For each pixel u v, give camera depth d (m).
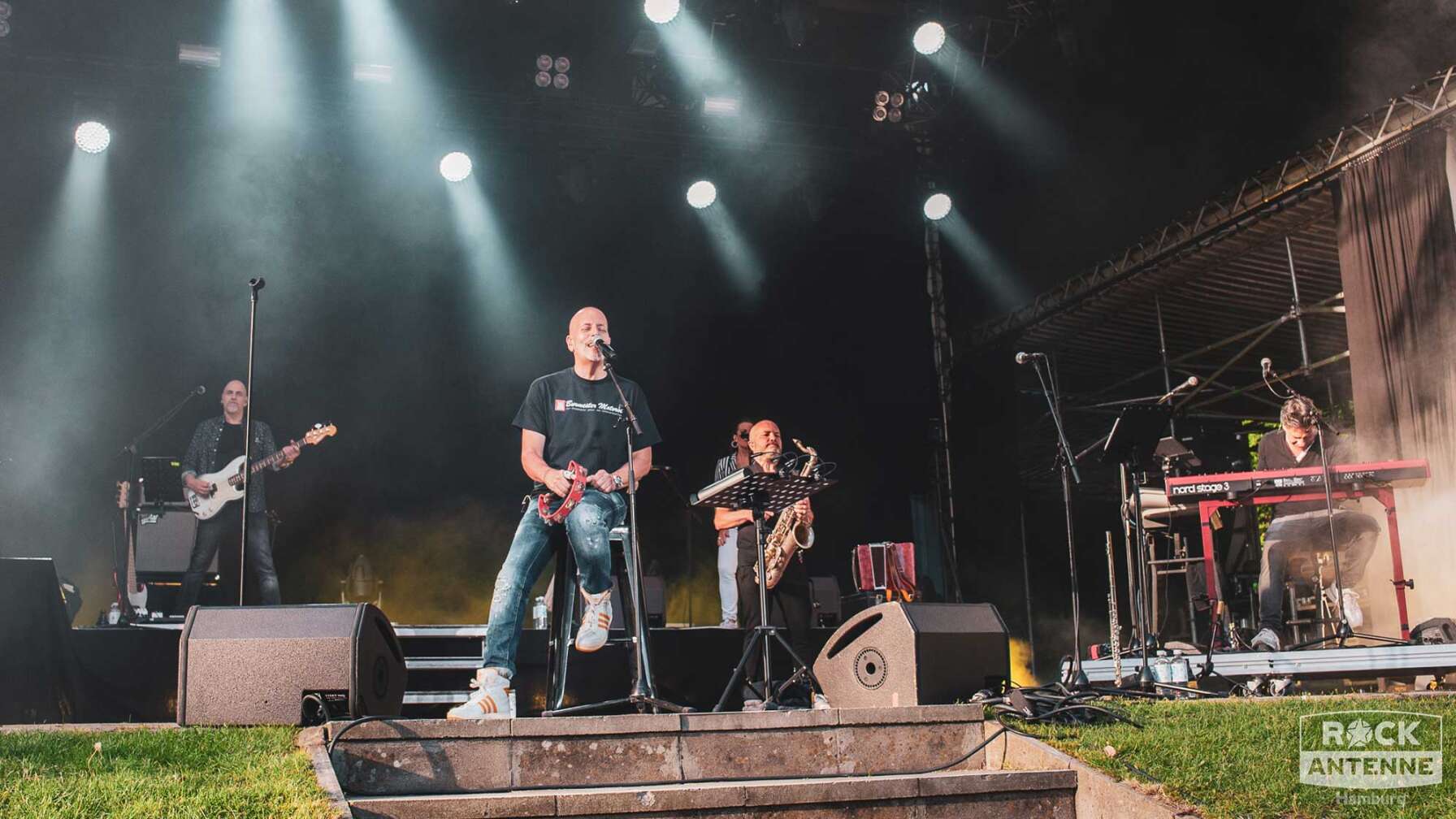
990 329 11.65
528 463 4.03
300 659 3.69
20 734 3.43
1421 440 7.90
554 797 3.02
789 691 5.38
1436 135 7.86
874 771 3.77
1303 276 10.45
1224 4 9.77
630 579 4.18
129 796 2.69
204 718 3.68
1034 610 12.71
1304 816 3.11
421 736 3.35
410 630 6.48
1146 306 11.05
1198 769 3.42
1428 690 5.17
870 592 8.79
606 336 4.17
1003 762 3.81
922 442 12.10
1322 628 7.07
